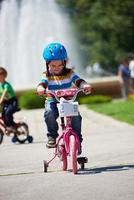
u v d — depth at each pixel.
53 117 12.44
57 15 68.62
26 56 63.69
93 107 35.25
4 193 10.77
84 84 12.46
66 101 12.20
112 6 81.19
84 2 83.81
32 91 42.09
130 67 43.41
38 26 65.25
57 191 10.68
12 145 20.09
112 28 80.44
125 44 81.31
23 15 65.06
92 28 81.31
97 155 15.51
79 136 12.55
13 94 20.56
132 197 9.88
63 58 12.47
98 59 79.81
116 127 24.02
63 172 12.75
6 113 20.55
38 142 20.58
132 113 29.12
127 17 80.94
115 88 48.56
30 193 10.63
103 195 10.14
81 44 79.12
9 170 13.62
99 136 20.72
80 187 10.92
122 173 12.24
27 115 34.19
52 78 12.65
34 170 13.38
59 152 12.77
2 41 63.69
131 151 15.97
